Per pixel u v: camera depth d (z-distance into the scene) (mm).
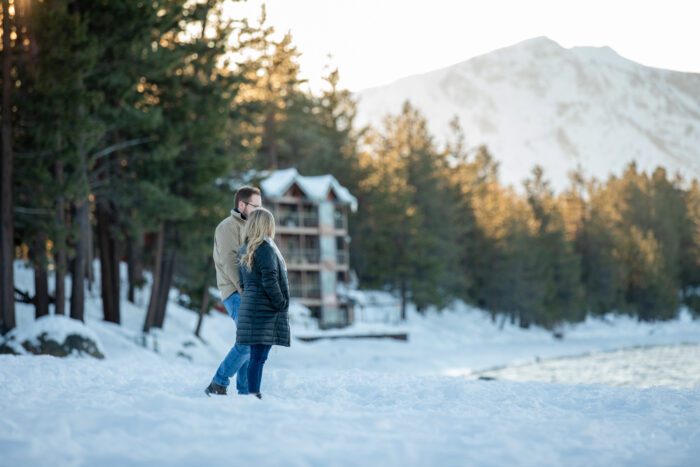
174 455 4812
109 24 29328
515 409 8477
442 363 46500
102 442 5125
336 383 10898
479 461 4961
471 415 7582
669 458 5289
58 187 27516
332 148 84250
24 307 33844
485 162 117250
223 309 54438
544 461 5082
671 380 33594
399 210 75625
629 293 112125
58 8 27188
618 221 124250
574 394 10086
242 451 4910
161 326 38656
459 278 81375
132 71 30391
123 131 32875
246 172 42312
